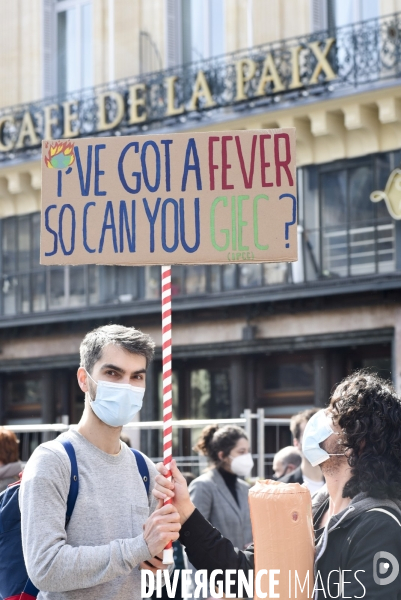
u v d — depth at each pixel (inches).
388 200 711.1
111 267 854.5
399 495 155.0
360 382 161.9
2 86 939.3
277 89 732.0
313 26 756.6
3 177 903.7
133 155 184.2
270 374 782.5
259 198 181.6
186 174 183.0
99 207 184.4
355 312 722.8
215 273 791.7
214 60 804.0
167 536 163.8
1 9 946.1
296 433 342.6
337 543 155.1
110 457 174.9
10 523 192.7
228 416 797.2
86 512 169.3
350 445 157.6
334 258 737.6
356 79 710.5
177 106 790.5
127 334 175.6
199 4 833.5
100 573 161.6
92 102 853.2
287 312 755.4
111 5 880.3
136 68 860.6
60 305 884.6
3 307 918.4
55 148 186.1
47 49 923.4
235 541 308.8
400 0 711.1
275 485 163.0
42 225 185.6
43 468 167.5
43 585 162.1
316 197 746.2
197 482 311.9
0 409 931.3
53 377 903.1
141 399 175.6
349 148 733.9
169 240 182.5
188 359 821.9
